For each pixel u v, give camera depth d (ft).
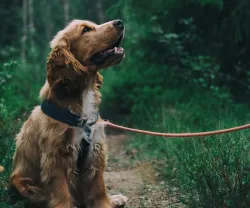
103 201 5.01
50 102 4.77
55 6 20.57
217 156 5.05
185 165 5.78
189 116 8.79
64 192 4.73
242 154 5.16
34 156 4.93
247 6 9.33
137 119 10.09
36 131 4.85
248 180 4.80
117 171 7.39
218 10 9.78
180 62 10.92
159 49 11.17
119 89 11.57
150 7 10.77
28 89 12.77
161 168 7.09
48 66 4.82
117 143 9.39
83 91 4.81
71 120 4.70
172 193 5.91
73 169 4.80
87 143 4.82
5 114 6.77
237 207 4.69
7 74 8.30
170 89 10.78
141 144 8.80
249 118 7.86
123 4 11.12
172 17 10.70
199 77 10.53
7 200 5.14
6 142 6.26
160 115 9.40
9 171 5.73
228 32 10.02
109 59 4.88
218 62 10.36
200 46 10.68
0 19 19.53
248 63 10.02
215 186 4.91
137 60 11.99
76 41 4.88
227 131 4.71
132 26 12.10
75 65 4.73
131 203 5.73
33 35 18.48
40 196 4.96
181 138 7.46
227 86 10.09
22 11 20.22
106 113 11.29
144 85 11.21
